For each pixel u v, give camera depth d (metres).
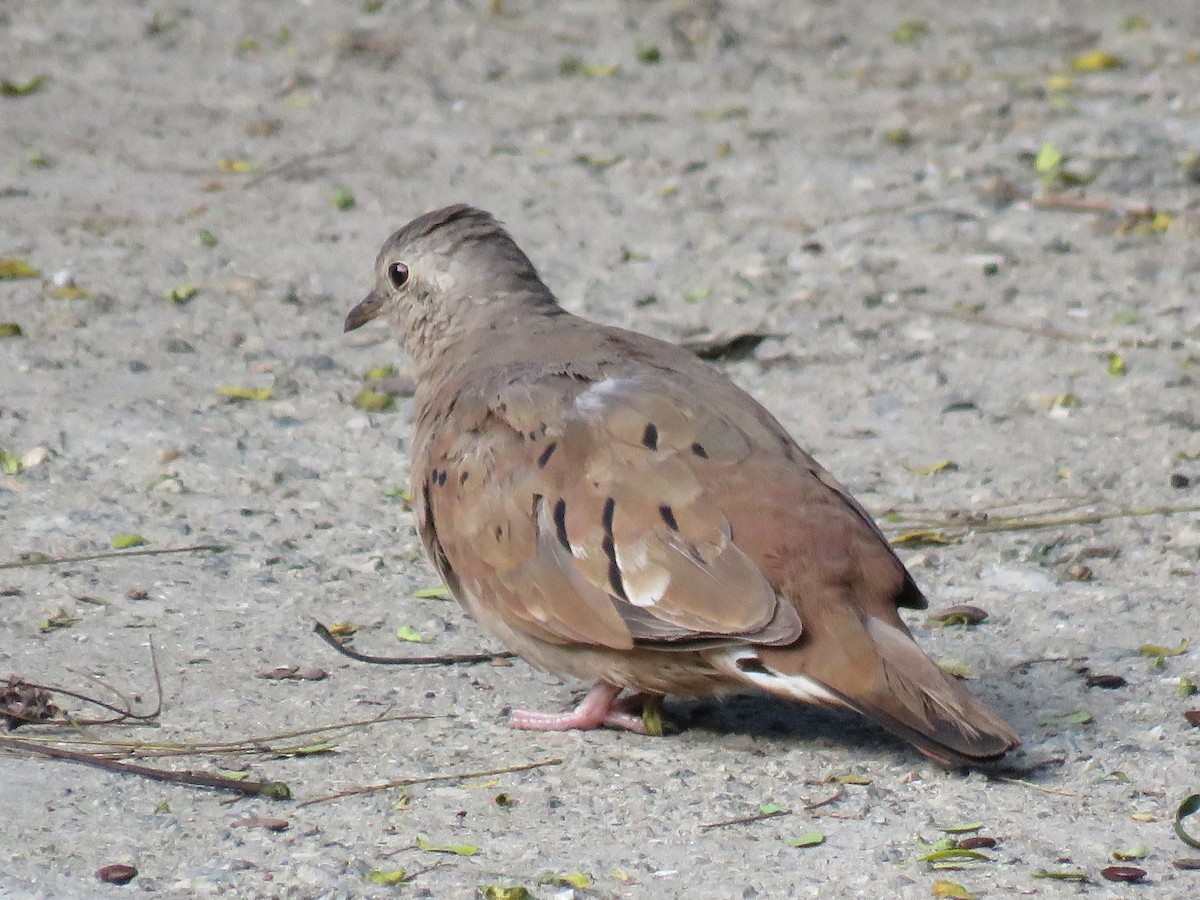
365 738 9.35
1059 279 17.38
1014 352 15.69
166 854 8.16
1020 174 20.31
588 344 9.80
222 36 25.97
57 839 8.27
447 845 8.22
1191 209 19.02
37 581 11.34
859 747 9.23
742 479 8.54
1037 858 8.09
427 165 21.02
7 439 13.70
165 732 9.38
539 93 23.80
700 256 18.14
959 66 24.77
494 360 9.91
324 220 19.22
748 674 8.44
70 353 15.56
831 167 20.84
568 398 9.13
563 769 9.00
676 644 8.46
